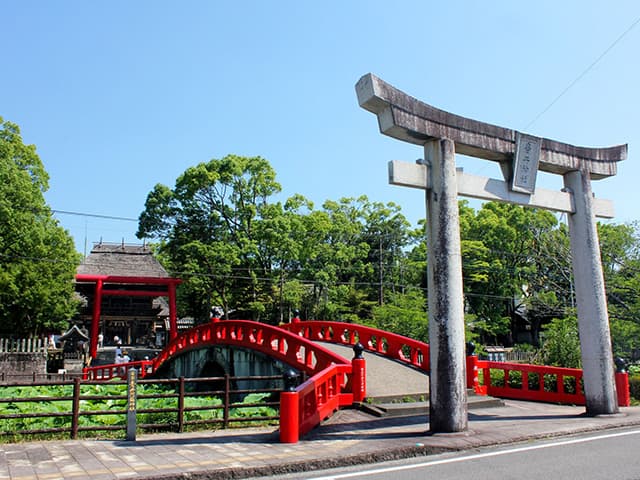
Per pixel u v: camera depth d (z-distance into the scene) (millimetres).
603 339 11531
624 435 9445
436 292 9359
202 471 6758
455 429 9023
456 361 9156
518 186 10914
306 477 6828
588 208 12023
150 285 46469
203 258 38094
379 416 11836
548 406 13836
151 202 39375
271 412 13602
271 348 17141
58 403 15758
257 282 40062
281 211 40031
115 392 21516
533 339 45844
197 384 22891
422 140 9844
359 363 13016
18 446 8828
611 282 26703
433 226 9547
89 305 48406
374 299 49031
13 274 31547
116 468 7008
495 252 41250
